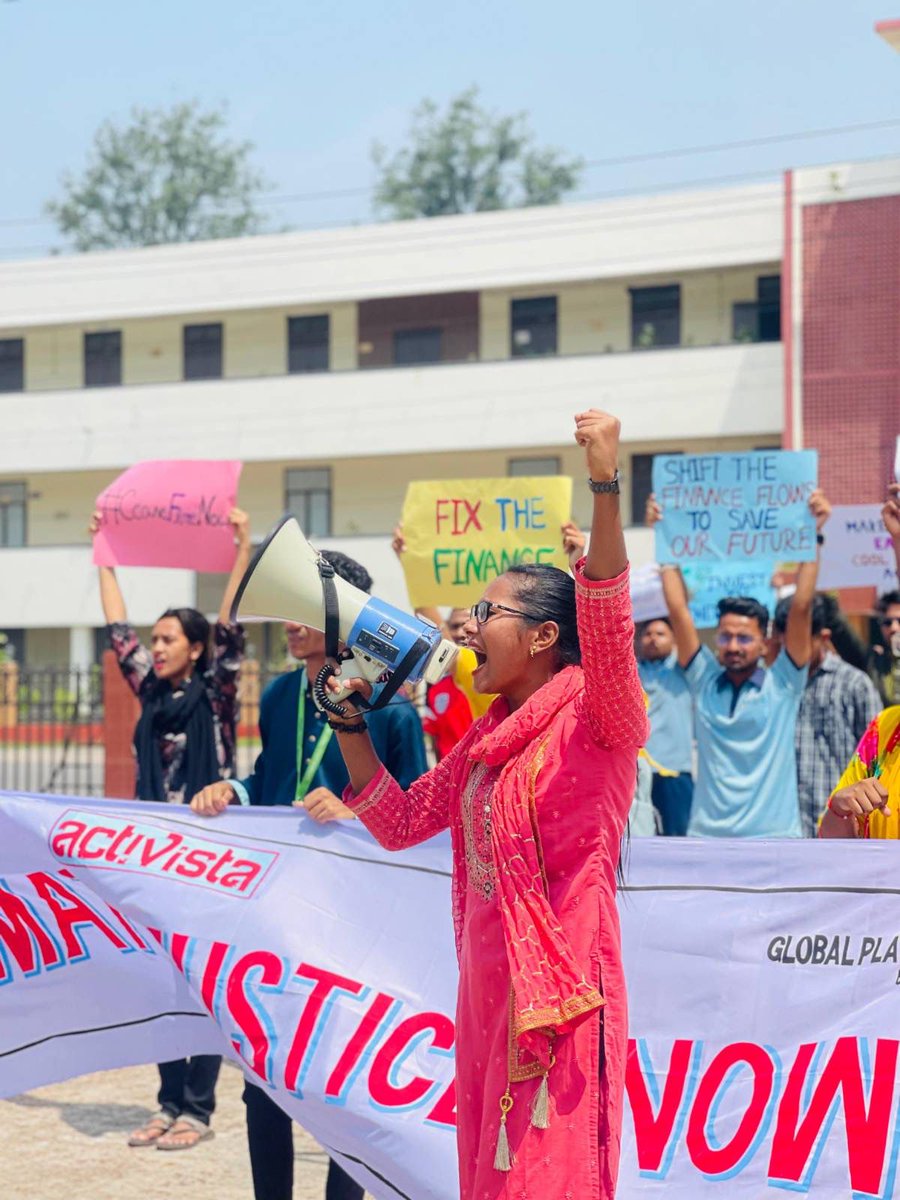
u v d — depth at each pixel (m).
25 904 4.07
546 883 2.76
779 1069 3.51
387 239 29.95
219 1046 4.08
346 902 3.76
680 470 7.38
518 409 29.12
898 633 6.27
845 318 27.02
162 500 6.41
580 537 6.59
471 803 2.93
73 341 33.12
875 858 3.57
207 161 45.81
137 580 31.69
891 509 4.36
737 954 3.58
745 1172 3.47
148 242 45.94
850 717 6.54
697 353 28.17
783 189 27.47
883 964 3.52
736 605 6.10
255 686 16.75
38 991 4.09
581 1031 2.71
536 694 2.86
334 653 3.10
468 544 6.89
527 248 29.03
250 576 3.05
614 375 28.59
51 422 31.78
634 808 6.02
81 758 22.84
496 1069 2.76
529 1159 2.67
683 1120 3.52
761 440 28.86
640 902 3.65
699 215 27.98
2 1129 5.30
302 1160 4.98
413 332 31.47
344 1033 3.60
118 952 4.08
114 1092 5.88
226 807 3.96
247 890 3.80
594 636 2.66
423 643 3.05
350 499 31.91
